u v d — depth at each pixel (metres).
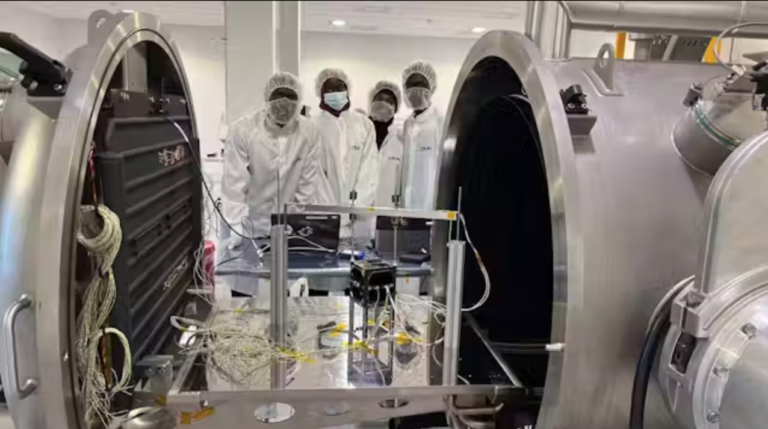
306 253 2.03
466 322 1.50
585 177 0.90
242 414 1.09
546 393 0.89
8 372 0.72
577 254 0.84
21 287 0.74
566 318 0.84
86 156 0.78
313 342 1.27
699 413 0.77
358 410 1.15
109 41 0.88
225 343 1.22
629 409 0.90
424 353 1.25
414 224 2.01
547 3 1.38
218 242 2.13
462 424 1.16
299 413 1.13
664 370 0.84
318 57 6.66
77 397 0.78
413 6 4.97
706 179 0.94
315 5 4.97
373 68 6.78
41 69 0.76
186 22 6.08
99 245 0.86
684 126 0.93
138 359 1.06
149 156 1.15
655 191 0.91
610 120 0.97
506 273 1.55
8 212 0.75
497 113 1.50
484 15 5.38
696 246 0.90
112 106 0.98
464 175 1.65
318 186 2.63
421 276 1.82
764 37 1.23
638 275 0.88
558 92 0.90
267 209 2.36
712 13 1.30
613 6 1.30
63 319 0.74
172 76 1.37
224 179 2.48
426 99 2.77
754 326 0.74
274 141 2.41
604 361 0.88
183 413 1.03
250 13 3.50
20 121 0.83
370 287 1.34
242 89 3.52
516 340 1.41
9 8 5.50
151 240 1.16
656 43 1.50
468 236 1.48
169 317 1.30
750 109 0.88
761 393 0.70
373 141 3.08
